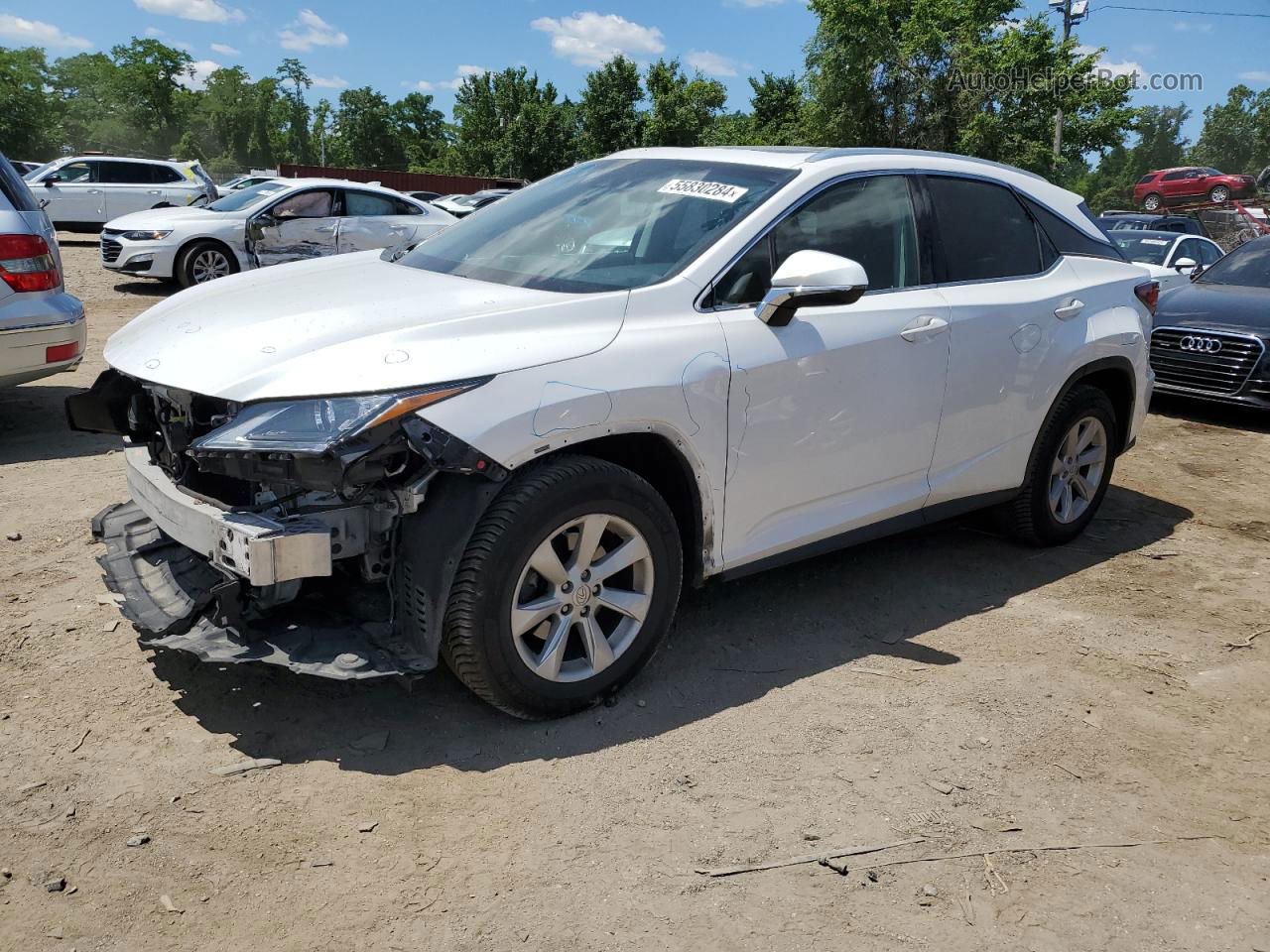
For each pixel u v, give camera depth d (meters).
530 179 60.44
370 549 2.91
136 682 3.26
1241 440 7.47
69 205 20.73
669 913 2.38
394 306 3.15
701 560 3.41
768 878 2.52
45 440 5.96
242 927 2.27
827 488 3.71
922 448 4.00
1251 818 2.88
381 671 2.80
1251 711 3.48
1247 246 9.26
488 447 2.75
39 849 2.48
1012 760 3.10
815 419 3.55
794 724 3.23
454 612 2.86
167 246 12.84
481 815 2.70
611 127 56.97
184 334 3.18
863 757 3.07
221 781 2.78
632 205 3.77
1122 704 3.47
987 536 5.09
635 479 3.10
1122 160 86.25
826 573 4.48
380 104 109.25
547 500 2.88
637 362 3.07
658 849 2.61
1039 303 4.39
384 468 2.68
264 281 3.71
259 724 3.06
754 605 4.10
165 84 105.25
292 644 2.88
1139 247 12.01
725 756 3.03
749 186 3.67
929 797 2.89
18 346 5.55
